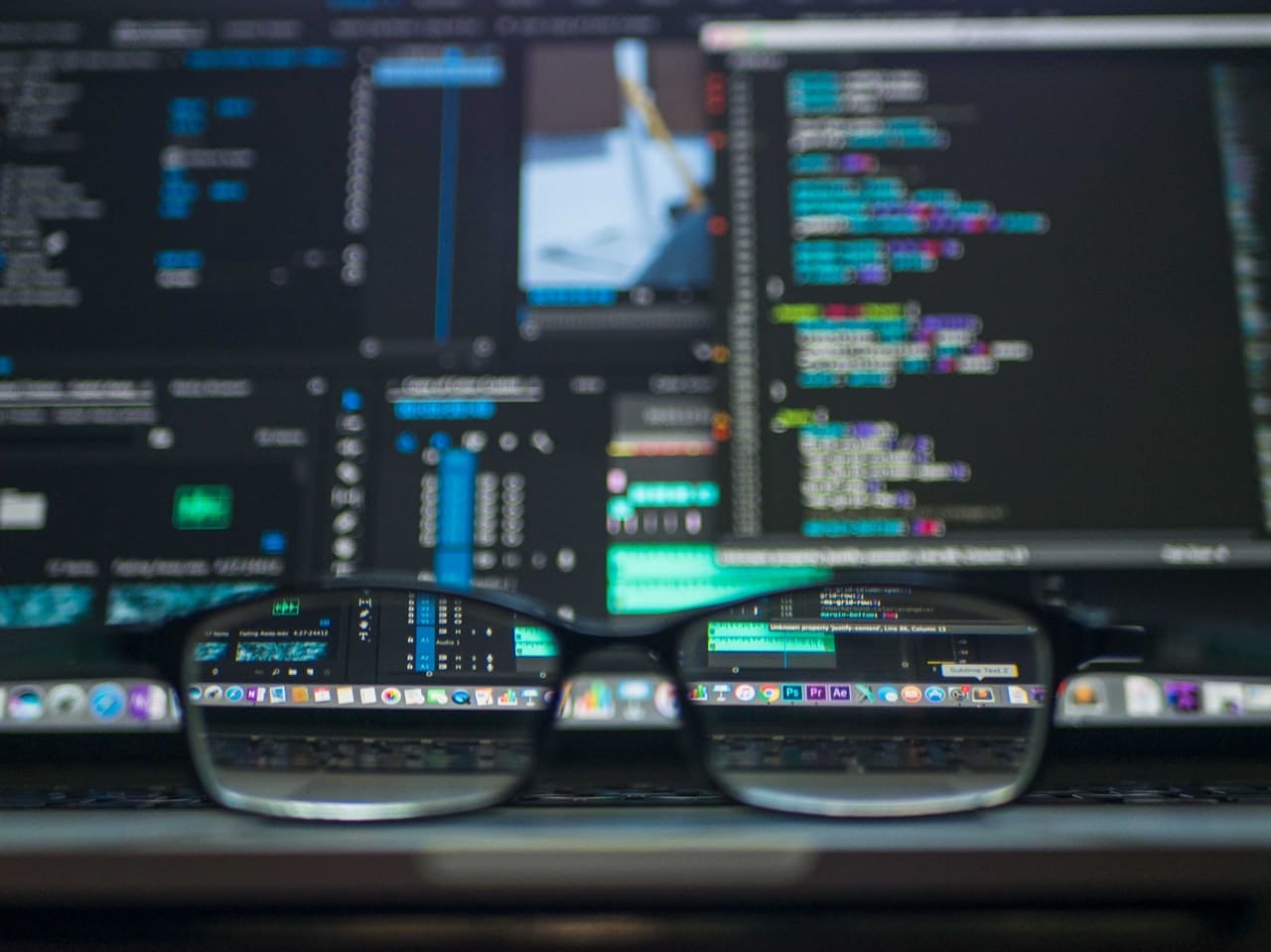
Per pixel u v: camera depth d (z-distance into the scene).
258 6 0.62
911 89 0.60
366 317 0.57
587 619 0.51
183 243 0.58
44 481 0.53
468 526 0.53
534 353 0.56
